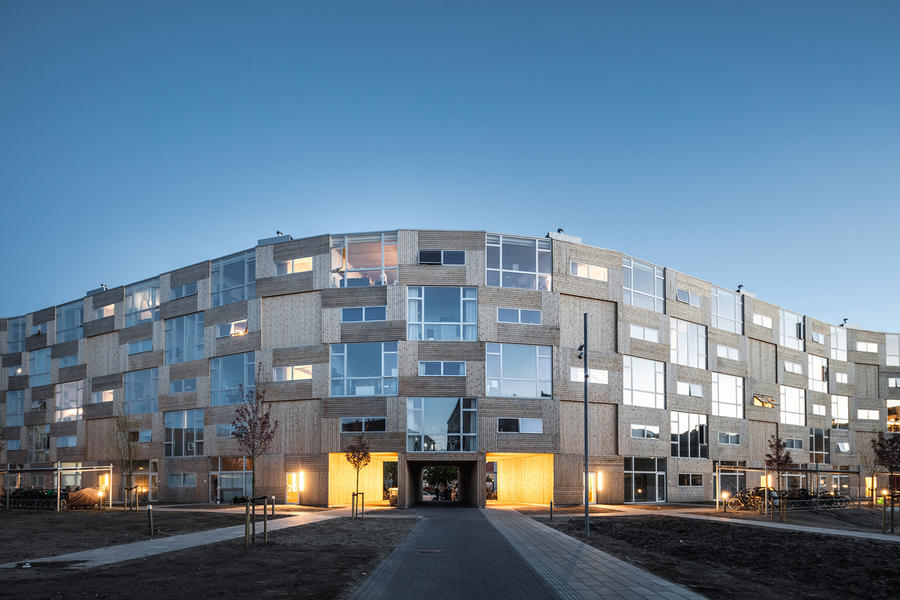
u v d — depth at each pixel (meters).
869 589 14.98
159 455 52.44
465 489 52.97
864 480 70.88
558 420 45.09
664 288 53.75
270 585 13.77
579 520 32.56
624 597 13.17
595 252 48.97
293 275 46.41
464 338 44.59
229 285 49.88
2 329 67.75
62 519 31.67
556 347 45.97
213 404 49.66
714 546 22.59
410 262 44.84
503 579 15.02
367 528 27.39
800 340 67.62
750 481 59.19
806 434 66.31
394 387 43.84
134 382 55.84
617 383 48.66
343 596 12.76
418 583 14.38
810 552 21.19
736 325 60.47
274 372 46.34
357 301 44.81
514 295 45.53
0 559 17.89
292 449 45.34
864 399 72.62
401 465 43.00
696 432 55.09
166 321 53.97
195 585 13.74
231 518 32.44
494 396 44.28
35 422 63.62
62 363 62.00
